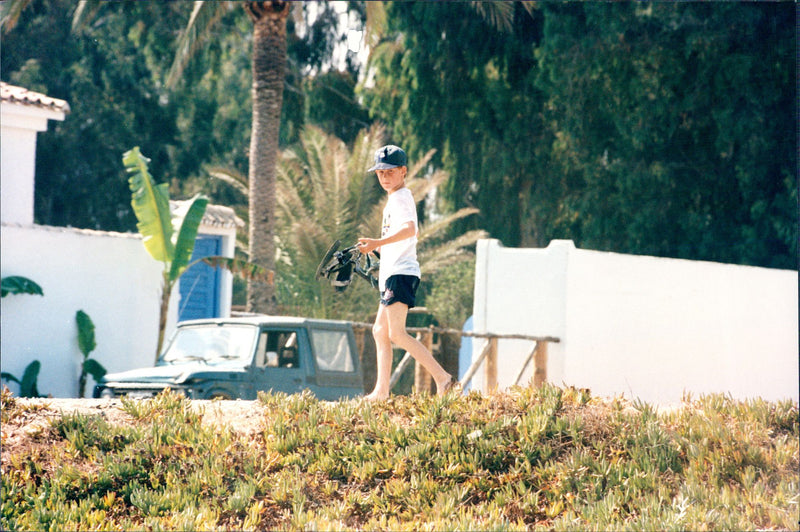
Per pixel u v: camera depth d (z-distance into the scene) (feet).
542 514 56.08
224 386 88.02
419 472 59.52
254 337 93.30
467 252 247.91
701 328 137.28
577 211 273.13
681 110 247.50
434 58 284.82
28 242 138.31
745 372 142.20
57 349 141.38
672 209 254.88
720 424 64.39
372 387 140.26
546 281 127.54
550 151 281.33
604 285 128.57
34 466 61.16
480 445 60.95
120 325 149.69
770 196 244.63
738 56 239.09
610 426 63.72
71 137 314.14
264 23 191.01
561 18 254.88
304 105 338.13
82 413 67.21
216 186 352.69
